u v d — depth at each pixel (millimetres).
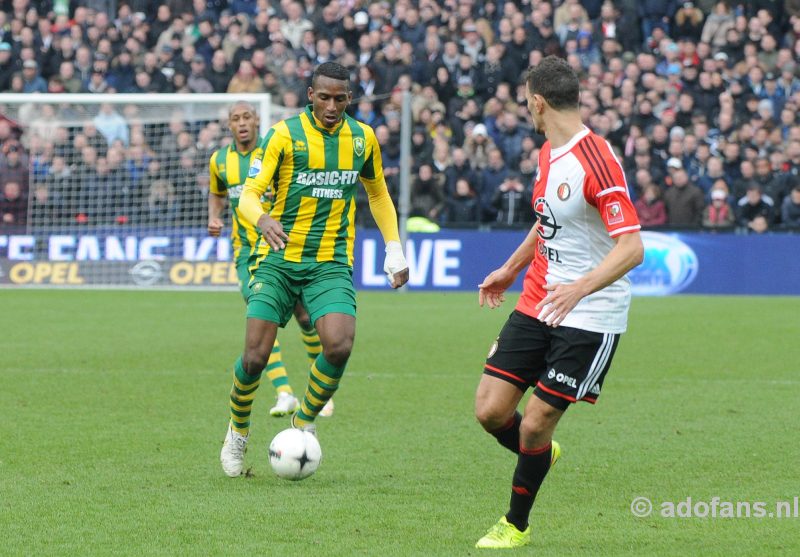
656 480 12930
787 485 12656
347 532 10539
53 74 45156
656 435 15586
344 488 12391
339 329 12930
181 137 38875
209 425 16188
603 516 11312
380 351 24375
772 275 38062
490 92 42188
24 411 17234
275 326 13039
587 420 16734
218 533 10469
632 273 38625
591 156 9992
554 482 12828
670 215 38625
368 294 38000
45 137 39375
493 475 13109
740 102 41750
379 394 19078
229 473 12969
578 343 10125
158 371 21422
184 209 38844
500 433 11070
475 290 38969
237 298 36719
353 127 13297
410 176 39812
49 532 10469
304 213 13180
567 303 9633
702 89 41562
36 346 24875
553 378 10180
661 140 39438
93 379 20453
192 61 42969
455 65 42188
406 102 38250
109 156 39125
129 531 10523
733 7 44906
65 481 12594
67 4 48156
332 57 43344
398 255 13516
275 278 13234
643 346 25328
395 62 42062
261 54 42844
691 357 23609
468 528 10758
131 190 39188
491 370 10695
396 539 10312
